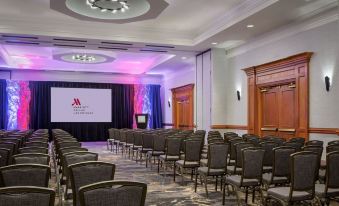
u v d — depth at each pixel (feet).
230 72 39.06
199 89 42.37
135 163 32.12
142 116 56.03
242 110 36.73
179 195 18.58
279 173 14.66
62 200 15.31
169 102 62.39
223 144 17.75
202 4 27.63
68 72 60.23
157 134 28.22
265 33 31.89
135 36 34.68
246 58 35.94
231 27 29.66
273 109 32.19
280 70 30.40
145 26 34.50
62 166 15.20
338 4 22.25
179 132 30.94
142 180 23.21
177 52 41.37
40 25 31.71
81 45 36.50
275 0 22.97
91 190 7.09
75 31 32.71
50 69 56.34
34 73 58.34
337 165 12.60
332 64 24.27
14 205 6.46
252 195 17.39
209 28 33.22
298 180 12.16
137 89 64.64
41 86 58.59
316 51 25.88
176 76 59.31
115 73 62.49
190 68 52.90
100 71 59.52
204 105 41.01
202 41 35.04
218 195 18.51
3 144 18.28
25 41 34.50
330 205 16.22
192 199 17.66
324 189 13.15
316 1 24.02
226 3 27.32
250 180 14.93
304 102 27.07
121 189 7.30
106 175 10.71
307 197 12.42
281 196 12.51
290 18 27.12
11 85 56.95
